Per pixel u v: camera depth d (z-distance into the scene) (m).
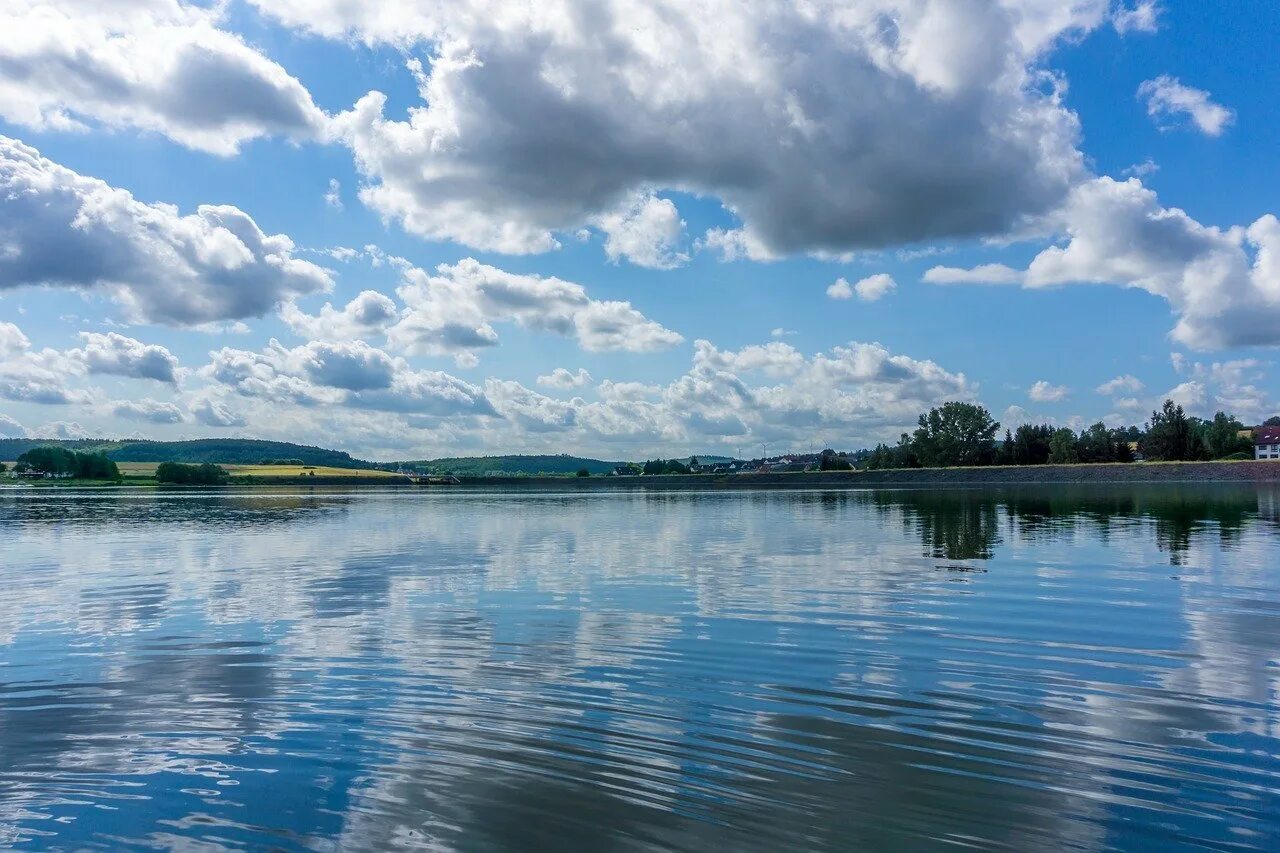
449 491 160.50
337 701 12.20
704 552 33.50
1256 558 28.66
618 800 8.56
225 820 8.19
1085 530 41.09
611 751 10.02
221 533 46.72
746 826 7.95
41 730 11.01
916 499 84.31
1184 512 53.91
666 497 110.31
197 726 11.13
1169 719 11.15
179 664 14.62
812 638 16.30
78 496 118.38
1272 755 9.76
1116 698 12.14
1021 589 22.25
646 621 18.19
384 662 14.59
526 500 104.38
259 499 108.81
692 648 15.49
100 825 8.12
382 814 8.27
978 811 8.26
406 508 80.38
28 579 26.58
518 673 13.72
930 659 14.57
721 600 20.97
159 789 8.98
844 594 21.78
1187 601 20.19
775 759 9.72
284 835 7.84
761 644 15.77
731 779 9.10
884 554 31.64
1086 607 19.48
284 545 38.56
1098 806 8.37
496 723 11.09
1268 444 171.88
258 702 12.20
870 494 104.62
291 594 22.77
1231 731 10.63
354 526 52.31
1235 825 7.91
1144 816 8.12
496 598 21.66
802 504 78.69
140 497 115.44
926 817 8.12
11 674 14.05
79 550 36.66
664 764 9.57
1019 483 141.75
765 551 33.56
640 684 13.03
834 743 10.24
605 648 15.55
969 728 10.81
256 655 15.25
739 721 11.12
